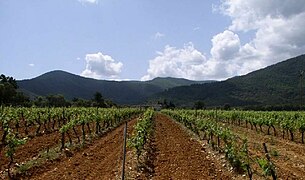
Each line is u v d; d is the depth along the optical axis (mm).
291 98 167125
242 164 17047
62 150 24906
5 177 17188
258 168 19672
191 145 29688
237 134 38500
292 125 34219
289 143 31969
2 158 21391
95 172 18688
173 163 21609
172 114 76312
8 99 88750
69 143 28422
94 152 25078
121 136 34781
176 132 41906
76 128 41438
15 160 21109
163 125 53594
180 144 30344
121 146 27812
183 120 51906
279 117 45250
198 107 134750
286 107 105688
